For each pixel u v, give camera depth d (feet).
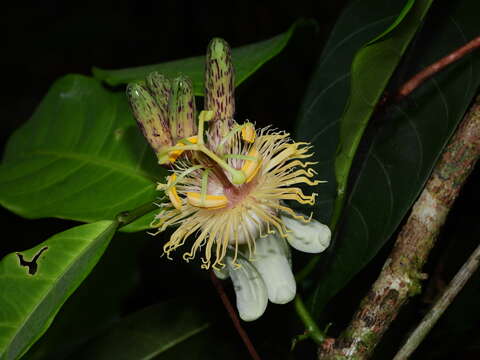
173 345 0.76
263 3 1.56
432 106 0.62
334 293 0.65
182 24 1.80
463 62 0.61
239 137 0.59
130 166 0.78
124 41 2.06
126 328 0.76
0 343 0.56
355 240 0.64
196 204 0.57
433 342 0.73
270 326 0.75
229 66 0.54
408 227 0.58
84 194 0.77
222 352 0.75
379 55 0.55
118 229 0.60
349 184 0.65
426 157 0.61
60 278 0.58
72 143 0.82
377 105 0.60
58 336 0.88
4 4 2.20
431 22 0.65
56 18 2.17
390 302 0.58
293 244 0.58
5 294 0.58
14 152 0.85
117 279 0.87
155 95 0.54
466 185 0.74
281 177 0.59
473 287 0.74
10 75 2.06
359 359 0.58
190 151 0.58
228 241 0.58
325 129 0.69
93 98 0.84
